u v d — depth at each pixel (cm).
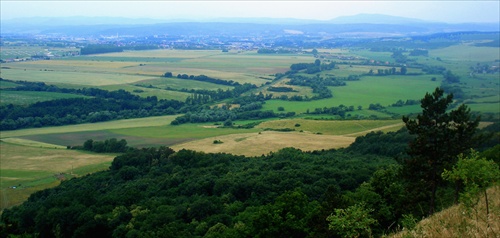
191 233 5125
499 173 2722
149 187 7812
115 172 9388
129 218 6031
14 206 8000
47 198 7606
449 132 4203
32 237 4703
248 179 7056
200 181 7331
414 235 2191
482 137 4359
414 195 4356
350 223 2606
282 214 4234
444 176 2967
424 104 4356
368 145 10375
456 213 2412
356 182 6469
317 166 7788
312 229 4016
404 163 4500
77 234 5691
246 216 5262
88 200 6906
